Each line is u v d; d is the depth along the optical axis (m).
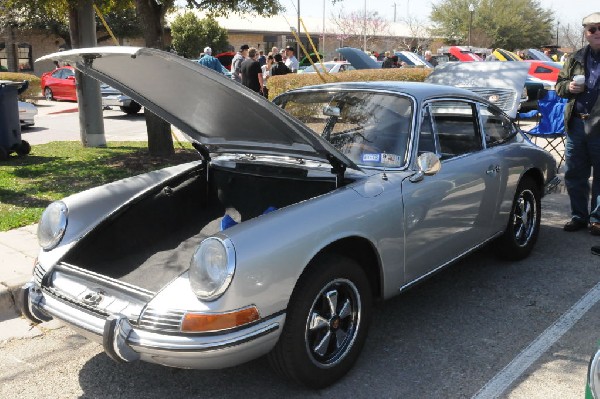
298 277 2.96
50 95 22.77
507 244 4.97
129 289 2.99
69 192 7.41
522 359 3.58
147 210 4.02
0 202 6.95
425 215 3.75
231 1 9.20
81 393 3.33
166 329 2.73
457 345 3.76
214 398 3.23
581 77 5.32
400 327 4.01
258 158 4.23
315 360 3.15
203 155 4.45
